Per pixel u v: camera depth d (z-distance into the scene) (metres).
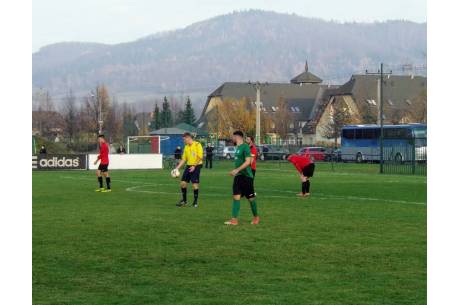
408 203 27.41
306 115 159.50
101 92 135.75
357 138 85.50
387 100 132.75
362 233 18.59
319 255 15.32
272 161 86.25
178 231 19.06
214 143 102.69
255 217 20.66
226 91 162.50
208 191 34.31
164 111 174.50
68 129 128.50
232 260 14.80
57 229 19.55
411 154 59.28
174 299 11.54
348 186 37.94
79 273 13.55
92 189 36.12
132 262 14.61
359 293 11.88
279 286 12.41
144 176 50.12
